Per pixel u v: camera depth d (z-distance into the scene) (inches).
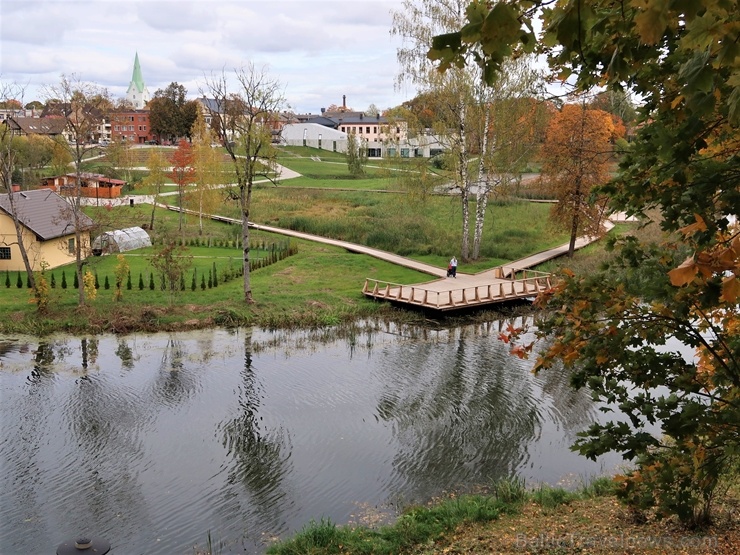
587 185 1539.1
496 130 1451.8
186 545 488.7
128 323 1061.8
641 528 430.3
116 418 718.5
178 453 641.0
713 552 374.6
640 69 195.3
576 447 254.7
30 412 727.1
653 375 253.8
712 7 83.4
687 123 176.7
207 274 1412.4
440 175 1573.6
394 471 610.9
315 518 530.0
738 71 113.4
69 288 1248.2
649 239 1163.3
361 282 1374.3
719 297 170.4
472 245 1702.8
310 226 2009.1
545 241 1831.9
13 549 477.4
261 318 1118.4
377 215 2159.2
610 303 259.3
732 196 177.9
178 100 4525.1
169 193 2834.6
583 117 1498.5
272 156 1181.7
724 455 221.3
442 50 97.3
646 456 256.1
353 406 766.5
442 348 1003.9
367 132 5246.1
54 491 562.3
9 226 1371.8
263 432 692.7
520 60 1402.6
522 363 930.7
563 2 103.1
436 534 465.7
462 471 612.1
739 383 221.8
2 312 1082.1
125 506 542.0
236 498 559.2
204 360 925.2
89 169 2551.7
